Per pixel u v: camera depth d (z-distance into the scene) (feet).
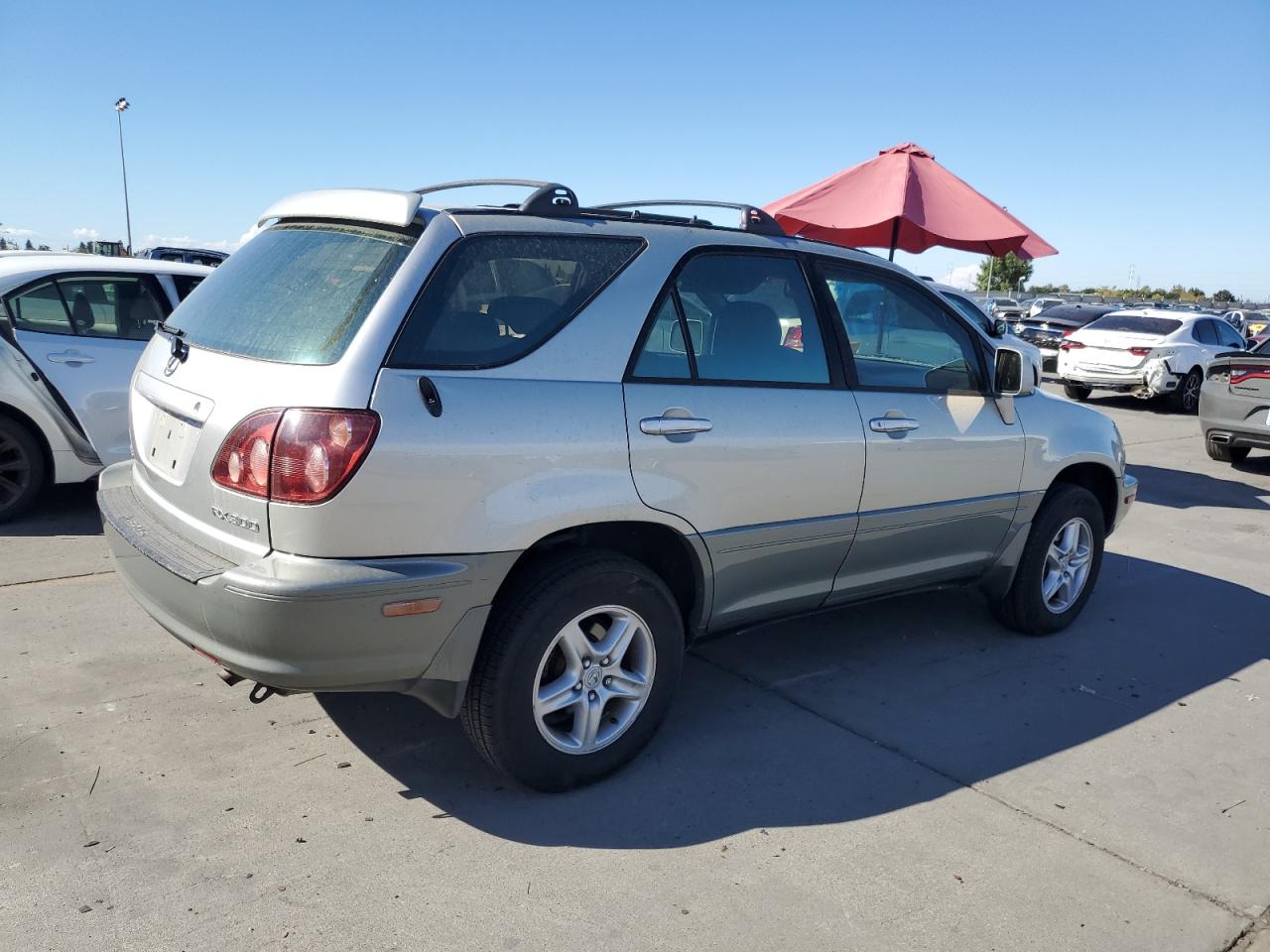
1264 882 9.68
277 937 8.15
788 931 8.59
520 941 8.27
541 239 10.27
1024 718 13.08
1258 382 32.58
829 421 12.16
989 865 9.71
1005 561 15.26
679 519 10.79
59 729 11.35
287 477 8.60
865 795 10.89
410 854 9.39
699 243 11.49
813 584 12.74
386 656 9.05
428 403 9.02
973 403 14.16
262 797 10.21
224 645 8.97
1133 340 51.34
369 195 10.28
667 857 9.56
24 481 19.21
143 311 20.15
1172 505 27.58
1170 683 14.55
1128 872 9.73
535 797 10.50
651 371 10.71
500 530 9.39
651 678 10.96
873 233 31.32
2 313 18.60
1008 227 27.30
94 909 8.36
